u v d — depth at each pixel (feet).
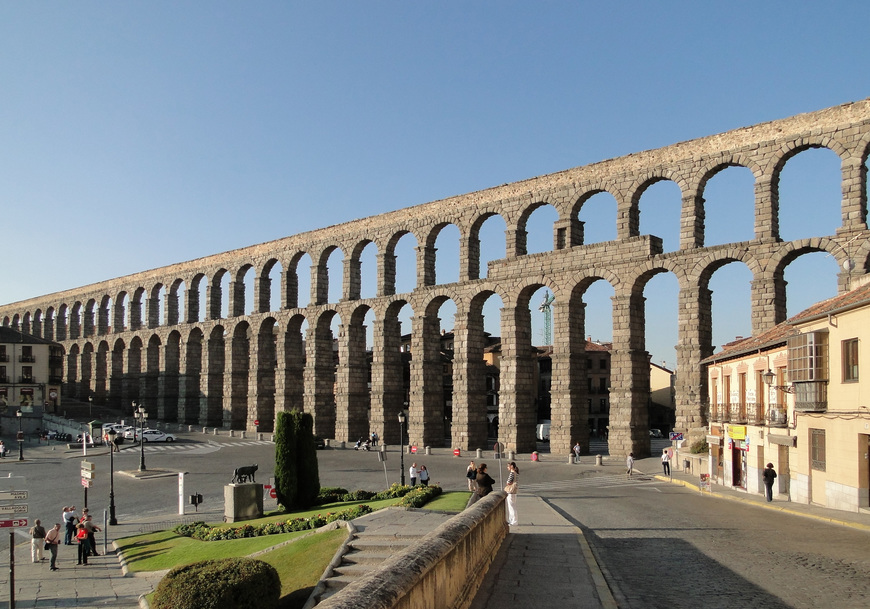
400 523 93.30
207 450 290.97
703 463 181.06
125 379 447.42
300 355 349.41
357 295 322.34
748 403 151.84
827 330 118.11
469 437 266.16
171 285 422.00
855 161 181.16
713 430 176.76
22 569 115.44
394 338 304.50
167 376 416.46
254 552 96.58
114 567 114.11
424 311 286.46
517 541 82.79
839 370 113.80
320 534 92.99
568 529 92.38
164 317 423.23
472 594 55.67
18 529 150.41
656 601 56.44
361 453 270.67
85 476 131.75
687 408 207.82
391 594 33.96
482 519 63.31
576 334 243.60
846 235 180.75
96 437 335.67
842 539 86.63
